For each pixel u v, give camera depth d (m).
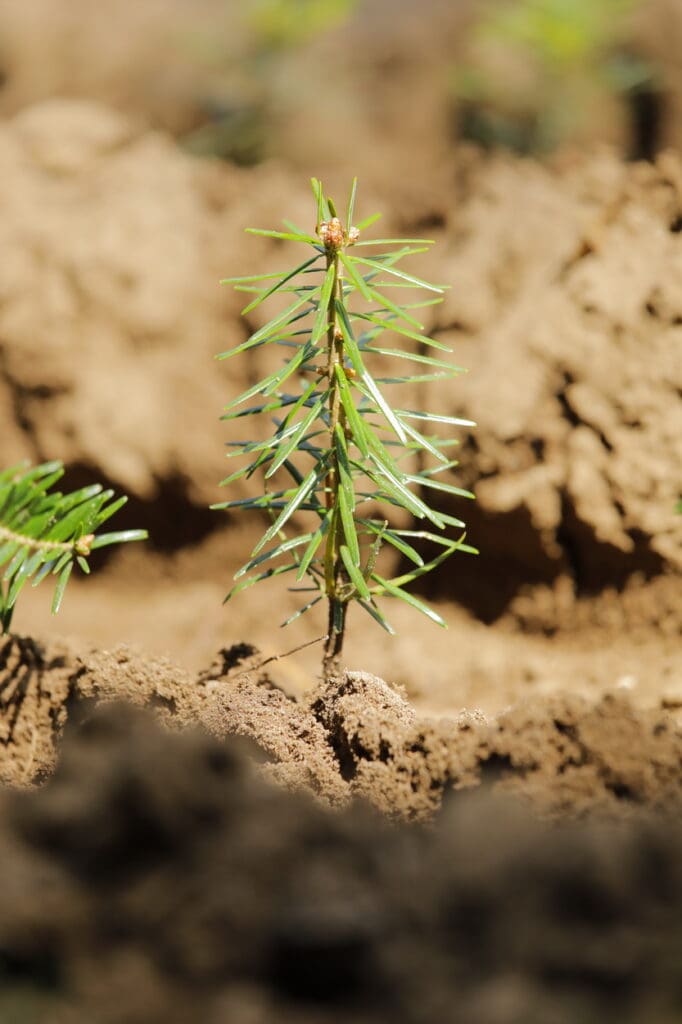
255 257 5.37
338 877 1.81
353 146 9.41
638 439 4.13
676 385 4.12
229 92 8.95
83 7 11.23
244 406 5.10
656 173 4.54
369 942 1.63
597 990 1.55
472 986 1.56
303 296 2.70
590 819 2.09
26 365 5.20
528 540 4.30
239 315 5.24
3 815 2.04
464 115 9.24
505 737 2.31
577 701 2.32
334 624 3.04
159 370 5.19
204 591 5.00
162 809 1.97
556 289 4.48
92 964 1.64
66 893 1.79
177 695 2.95
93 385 5.15
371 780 2.45
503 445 4.27
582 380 4.22
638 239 4.43
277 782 2.59
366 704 2.74
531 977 1.58
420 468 4.48
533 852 1.84
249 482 5.01
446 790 2.33
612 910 1.71
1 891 1.78
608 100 8.86
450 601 4.61
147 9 11.03
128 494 5.14
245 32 9.36
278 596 4.77
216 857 1.89
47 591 5.24
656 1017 1.50
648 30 8.92
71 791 2.07
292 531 4.96
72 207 5.60
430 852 1.92
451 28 10.63
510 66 9.04
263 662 3.30
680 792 2.17
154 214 5.48
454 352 4.61
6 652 3.08
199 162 6.00
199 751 2.19
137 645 3.14
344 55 10.53
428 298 4.88
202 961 1.64
